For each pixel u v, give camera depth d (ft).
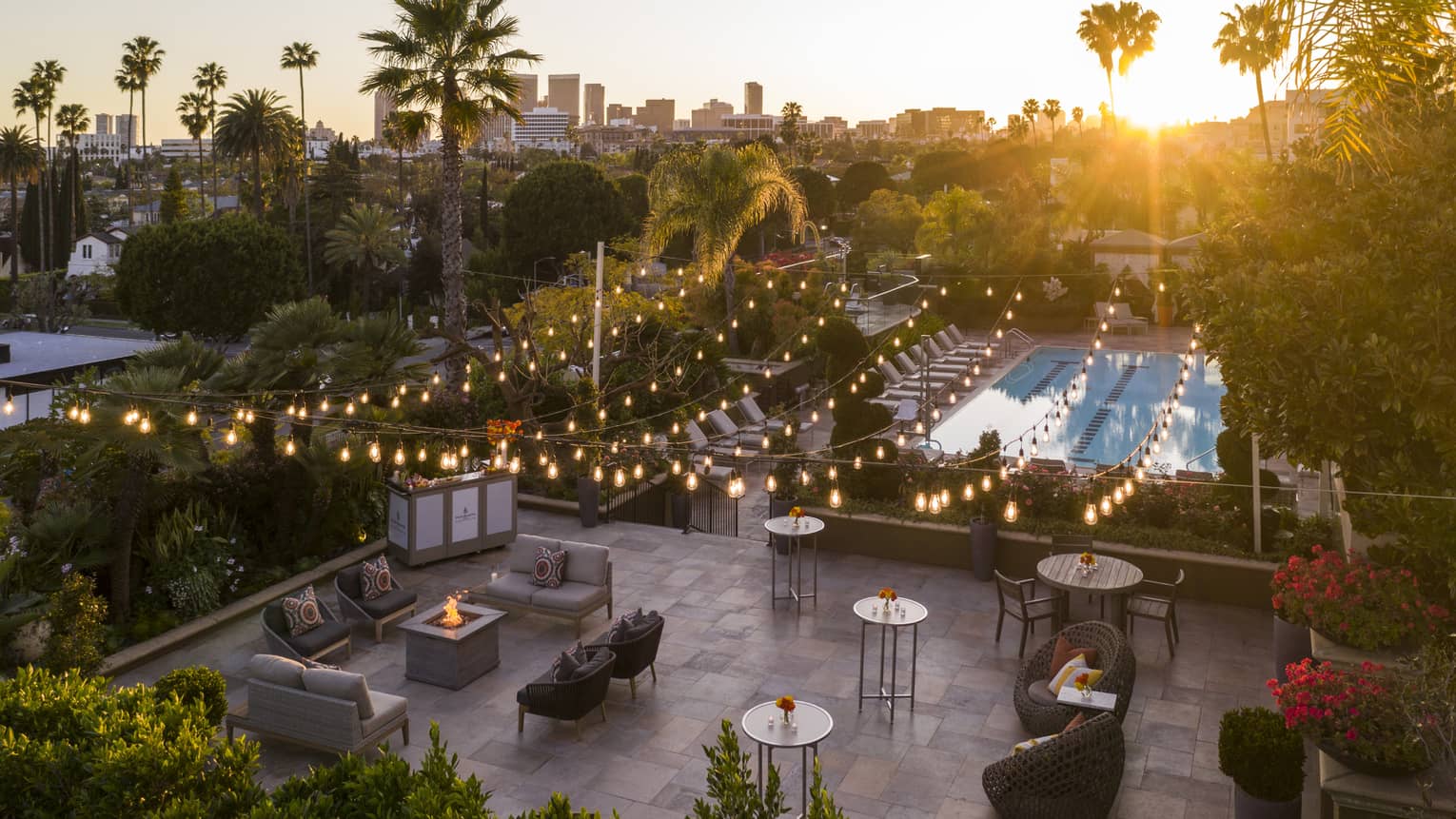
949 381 116.37
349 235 204.23
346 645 45.29
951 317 161.58
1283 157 35.78
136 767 23.38
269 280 175.22
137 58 342.44
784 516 58.44
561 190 202.90
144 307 171.83
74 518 45.96
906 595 52.70
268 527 55.36
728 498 72.23
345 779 23.44
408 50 90.79
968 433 100.07
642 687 42.91
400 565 57.06
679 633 48.39
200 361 52.85
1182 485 56.70
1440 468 31.27
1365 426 30.66
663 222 114.21
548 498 67.00
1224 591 51.19
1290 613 36.65
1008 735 38.88
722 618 50.03
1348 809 29.96
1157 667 44.68
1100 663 37.99
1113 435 99.76
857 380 63.00
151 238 170.09
